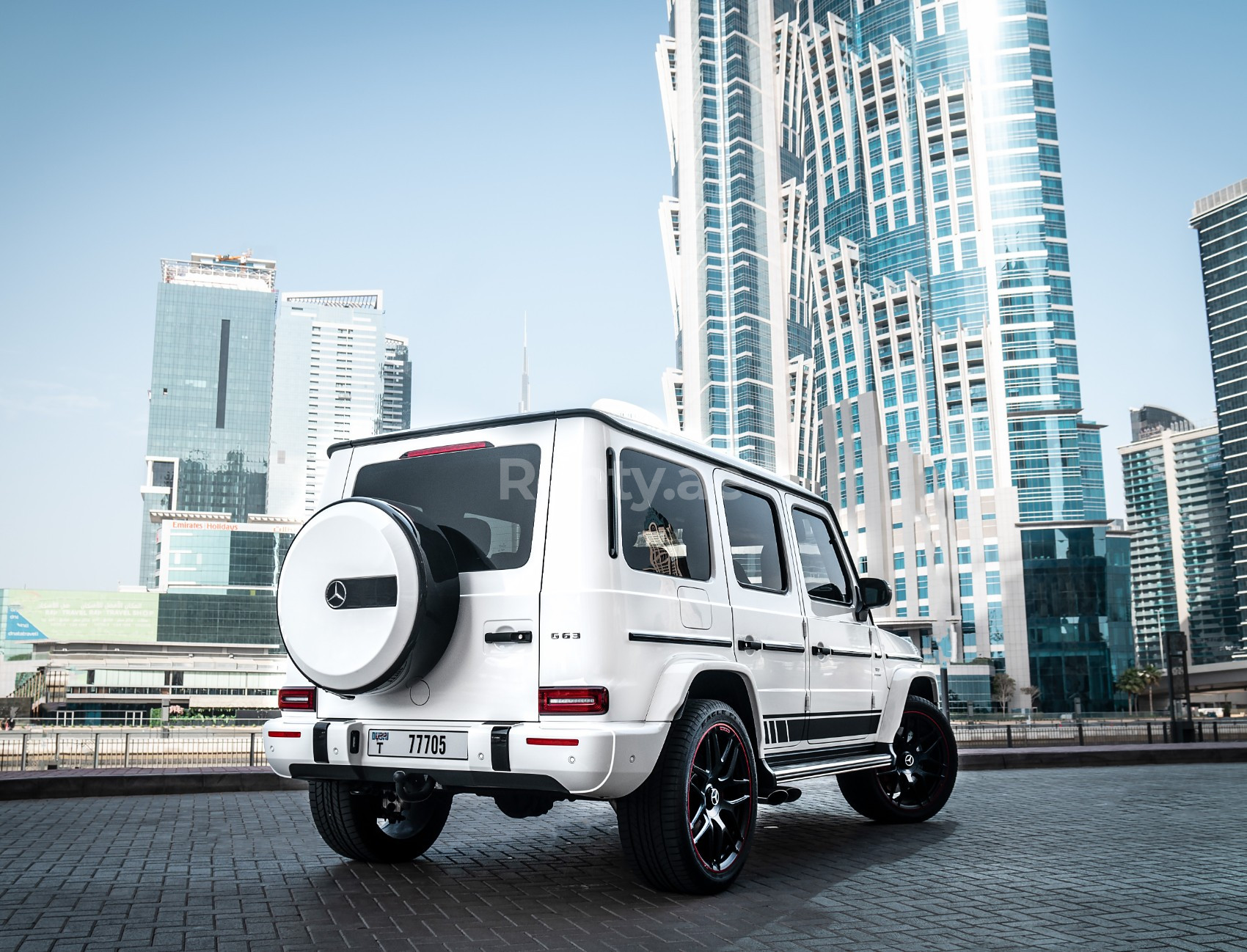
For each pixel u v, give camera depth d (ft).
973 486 471.21
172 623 460.55
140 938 12.71
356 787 16.93
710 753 16.05
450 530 15.74
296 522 547.08
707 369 632.79
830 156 567.18
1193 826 23.52
